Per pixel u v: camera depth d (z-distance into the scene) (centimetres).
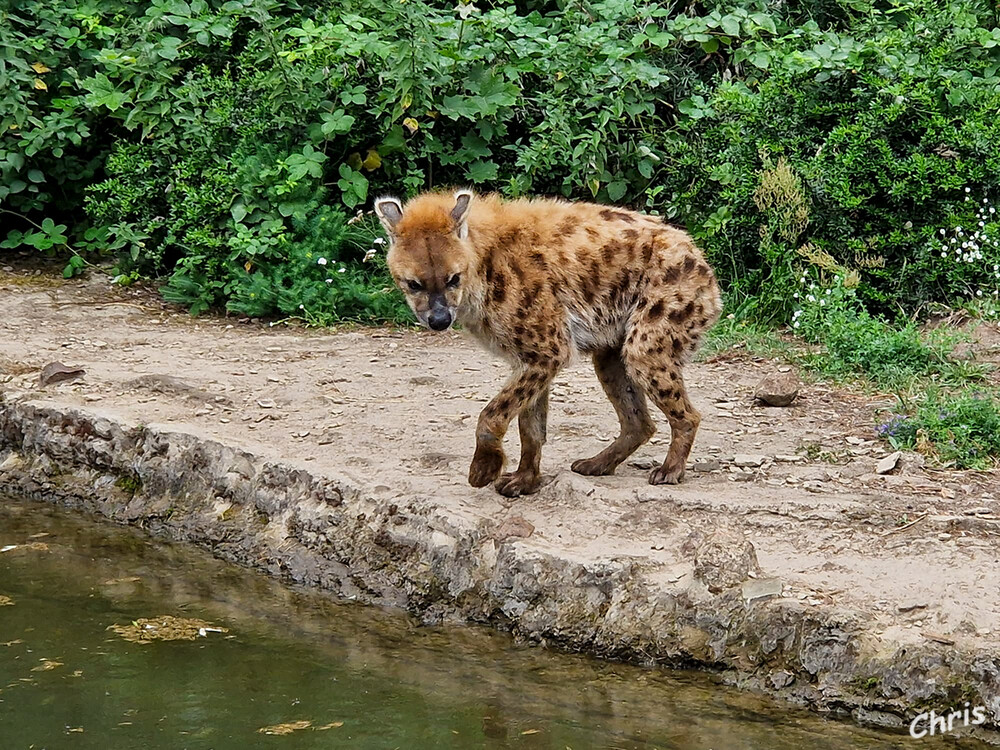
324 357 1088
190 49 1376
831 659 635
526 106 1335
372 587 770
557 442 874
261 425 919
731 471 816
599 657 685
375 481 810
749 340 1097
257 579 803
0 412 985
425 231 737
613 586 695
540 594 711
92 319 1195
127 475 912
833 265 1102
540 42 1329
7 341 1111
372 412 943
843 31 1387
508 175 1323
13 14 1393
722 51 1395
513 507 769
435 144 1285
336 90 1291
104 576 810
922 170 1123
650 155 1295
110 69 1334
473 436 889
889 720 616
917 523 729
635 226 780
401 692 662
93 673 683
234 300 1217
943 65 1221
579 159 1270
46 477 944
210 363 1070
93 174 1377
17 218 1400
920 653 618
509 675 676
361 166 1289
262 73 1285
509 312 751
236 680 676
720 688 652
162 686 669
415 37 1252
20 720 632
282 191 1219
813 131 1205
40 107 1381
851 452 851
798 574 682
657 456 846
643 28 1370
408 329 1188
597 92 1308
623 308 776
